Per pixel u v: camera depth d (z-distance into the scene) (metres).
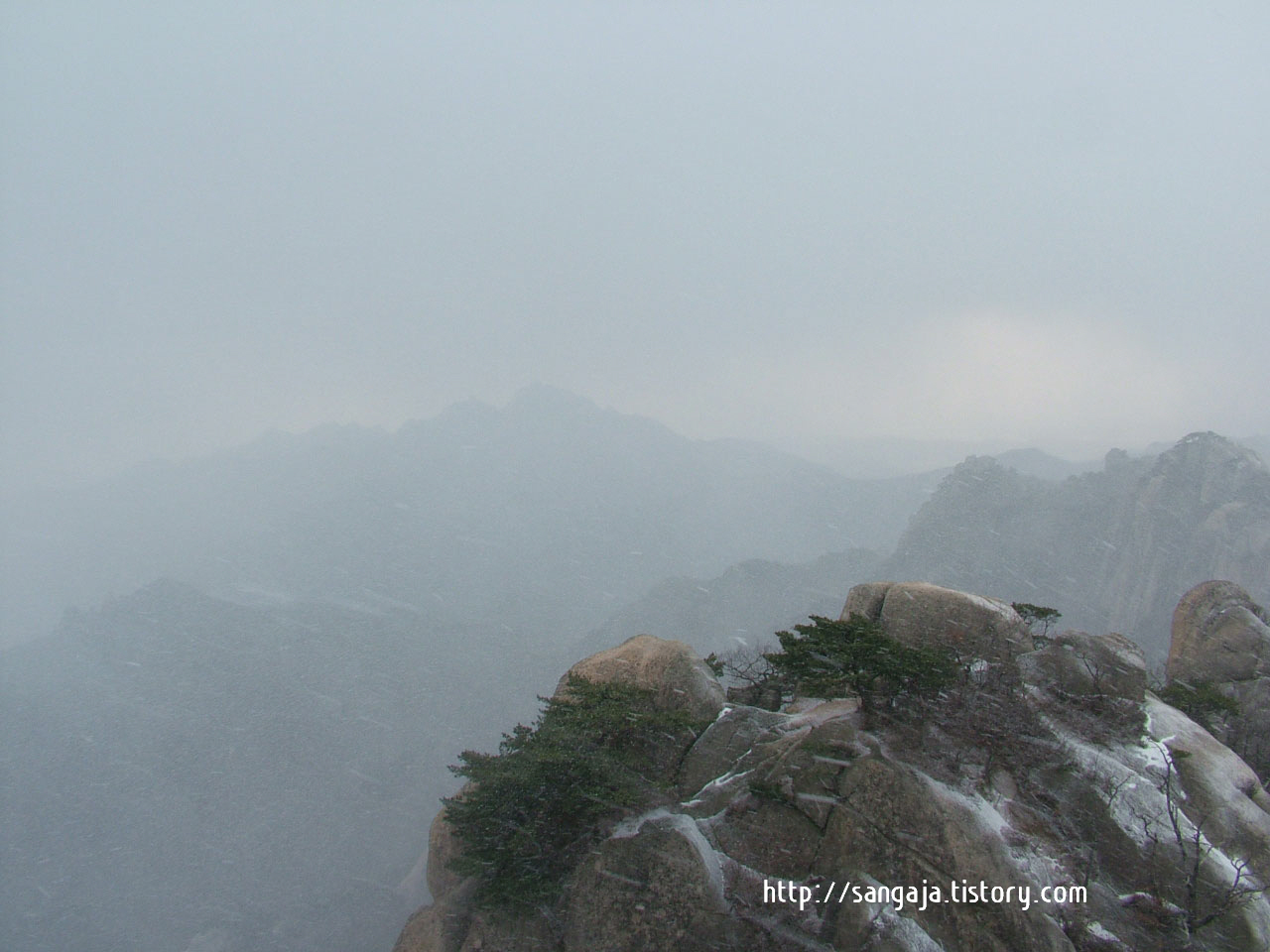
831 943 20.64
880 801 22.41
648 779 26.34
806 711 29.77
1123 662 28.50
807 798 23.52
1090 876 22.00
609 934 22.00
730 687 34.47
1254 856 23.38
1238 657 41.19
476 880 24.73
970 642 29.47
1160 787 24.59
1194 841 23.03
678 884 22.23
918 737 24.59
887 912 20.52
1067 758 25.05
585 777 24.66
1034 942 19.78
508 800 24.41
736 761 26.84
